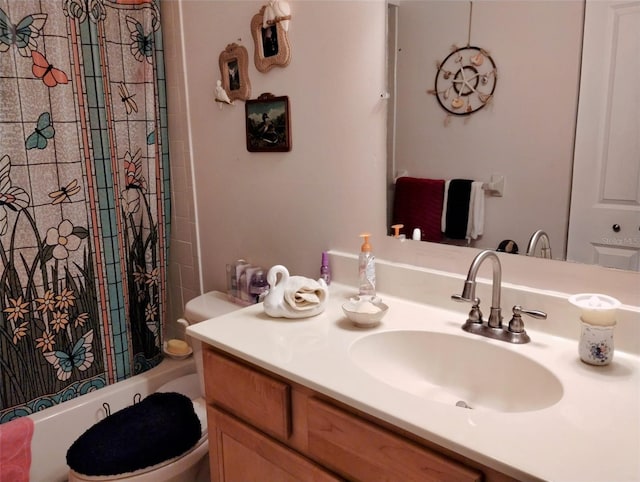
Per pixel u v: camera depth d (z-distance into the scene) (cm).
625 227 103
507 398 106
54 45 170
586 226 108
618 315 104
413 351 120
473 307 118
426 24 127
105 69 189
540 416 83
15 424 164
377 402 88
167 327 243
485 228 125
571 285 113
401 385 117
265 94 171
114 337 199
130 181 205
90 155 184
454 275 132
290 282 132
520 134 115
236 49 175
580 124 106
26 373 178
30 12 165
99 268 192
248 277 181
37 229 175
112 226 193
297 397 106
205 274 215
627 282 105
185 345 221
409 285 140
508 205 120
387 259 147
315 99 156
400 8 132
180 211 219
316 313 131
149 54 199
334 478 99
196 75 196
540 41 109
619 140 101
